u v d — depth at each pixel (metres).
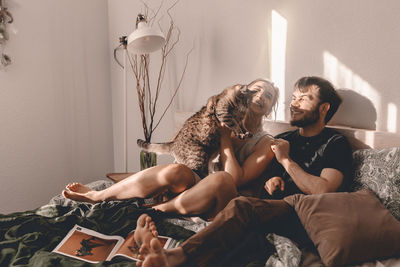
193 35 2.33
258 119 1.63
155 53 2.60
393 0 1.37
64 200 1.61
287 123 1.70
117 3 2.76
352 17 1.52
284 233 1.20
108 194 1.49
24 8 2.22
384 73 1.43
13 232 1.20
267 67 1.94
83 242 1.19
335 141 1.40
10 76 2.19
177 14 2.41
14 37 2.18
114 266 1.01
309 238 1.17
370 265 1.04
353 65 1.54
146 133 2.44
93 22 2.74
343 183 1.33
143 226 1.12
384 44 1.41
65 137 2.59
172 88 2.54
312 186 1.30
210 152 1.60
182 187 1.42
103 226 1.30
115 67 2.87
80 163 2.73
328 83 1.49
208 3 2.20
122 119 2.90
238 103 1.59
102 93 2.88
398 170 1.20
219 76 2.21
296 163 1.44
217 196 1.32
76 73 2.62
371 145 1.40
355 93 1.55
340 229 1.06
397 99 1.39
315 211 1.15
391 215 1.12
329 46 1.63
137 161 2.83
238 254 1.09
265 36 1.92
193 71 2.37
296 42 1.77
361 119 1.54
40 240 1.17
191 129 1.64
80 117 2.70
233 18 2.07
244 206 1.15
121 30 2.76
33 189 2.39
